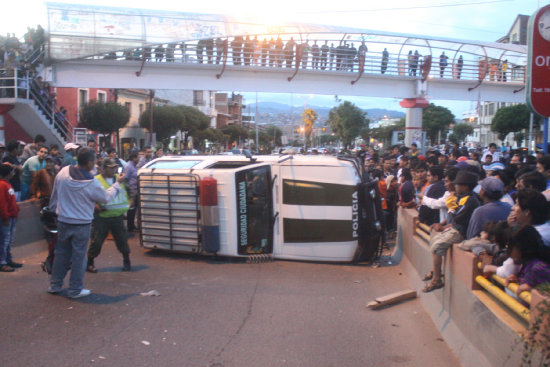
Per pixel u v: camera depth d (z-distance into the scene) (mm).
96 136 29953
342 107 54125
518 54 27781
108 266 8125
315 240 8727
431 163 10555
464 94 27719
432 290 5469
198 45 21109
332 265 8672
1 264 7332
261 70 22391
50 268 6668
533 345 2975
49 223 6664
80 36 19203
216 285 7012
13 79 18672
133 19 19984
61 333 4891
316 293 6742
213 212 8523
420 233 7102
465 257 4520
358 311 5949
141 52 20422
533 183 5164
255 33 21578
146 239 9320
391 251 10094
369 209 8656
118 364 4223
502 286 4133
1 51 19797
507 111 36625
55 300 5949
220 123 71750
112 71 20359
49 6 19125
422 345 4859
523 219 4027
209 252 8641
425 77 25688
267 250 8930
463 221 5293
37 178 8875
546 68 6387
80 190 5867
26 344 4590
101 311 5594
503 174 7121
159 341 4770
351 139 54281
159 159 9820
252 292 6668
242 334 5031
